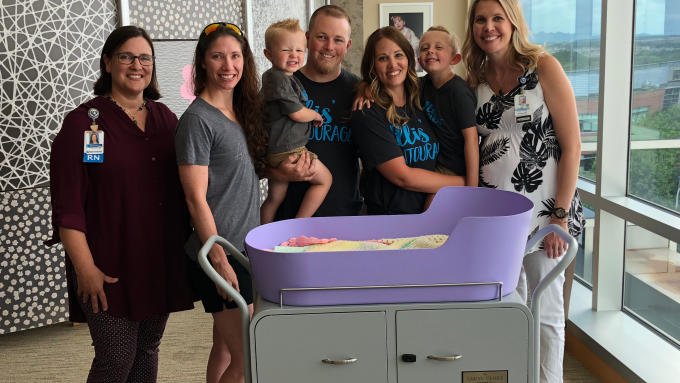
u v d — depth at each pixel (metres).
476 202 1.99
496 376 1.62
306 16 6.55
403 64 2.39
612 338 3.07
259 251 1.61
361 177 2.83
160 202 2.16
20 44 3.39
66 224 1.98
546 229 1.80
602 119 3.29
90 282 2.04
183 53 4.10
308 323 1.59
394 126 2.41
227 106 2.16
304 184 2.62
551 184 2.42
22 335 3.79
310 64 2.59
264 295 1.67
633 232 3.30
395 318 1.59
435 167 2.60
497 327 1.60
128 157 2.09
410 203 2.48
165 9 3.96
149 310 2.16
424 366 1.61
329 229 2.00
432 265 1.59
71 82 3.61
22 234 3.56
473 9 2.44
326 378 1.61
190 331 3.78
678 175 2.83
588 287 3.90
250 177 2.16
